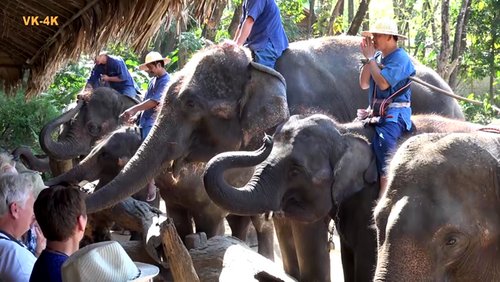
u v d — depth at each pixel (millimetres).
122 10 6410
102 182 8422
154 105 8523
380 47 6082
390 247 3676
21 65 8109
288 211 5918
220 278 6070
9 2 6824
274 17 7730
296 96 7586
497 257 3807
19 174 4258
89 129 10688
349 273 6223
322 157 5797
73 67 15828
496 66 22031
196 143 7289
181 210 8148
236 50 7355
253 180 5891
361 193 5758
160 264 6719
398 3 25234
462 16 19094
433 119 6176
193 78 7242
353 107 7879
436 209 3695
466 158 3826
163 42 21500
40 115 12633
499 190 3795
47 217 3633
